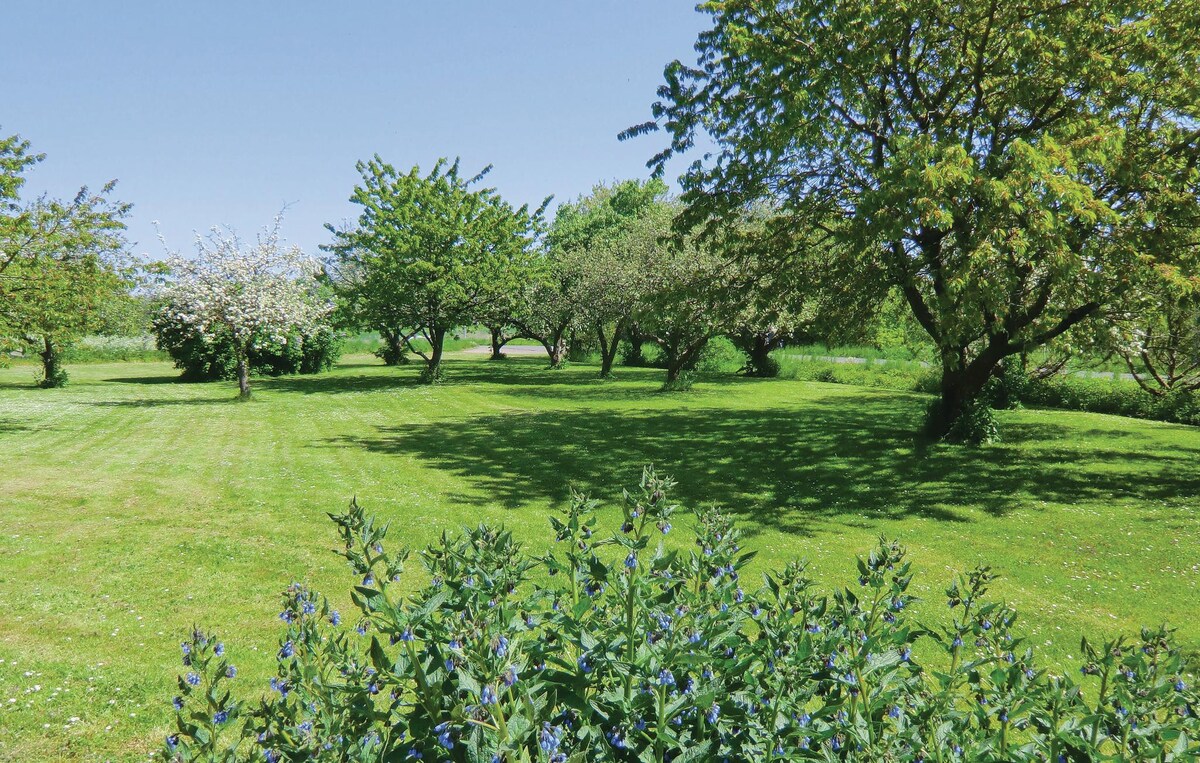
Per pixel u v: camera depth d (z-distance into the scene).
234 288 25.64
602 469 14.80
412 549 9.36
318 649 3.11
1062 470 14.91
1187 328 22.27
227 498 11.83
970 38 15.15
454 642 2.29
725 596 2.97
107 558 8.74
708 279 18.69
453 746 2.14
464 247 32.66
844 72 14.44
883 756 2.40
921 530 11.07
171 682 5.69
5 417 20.88
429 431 19.56
